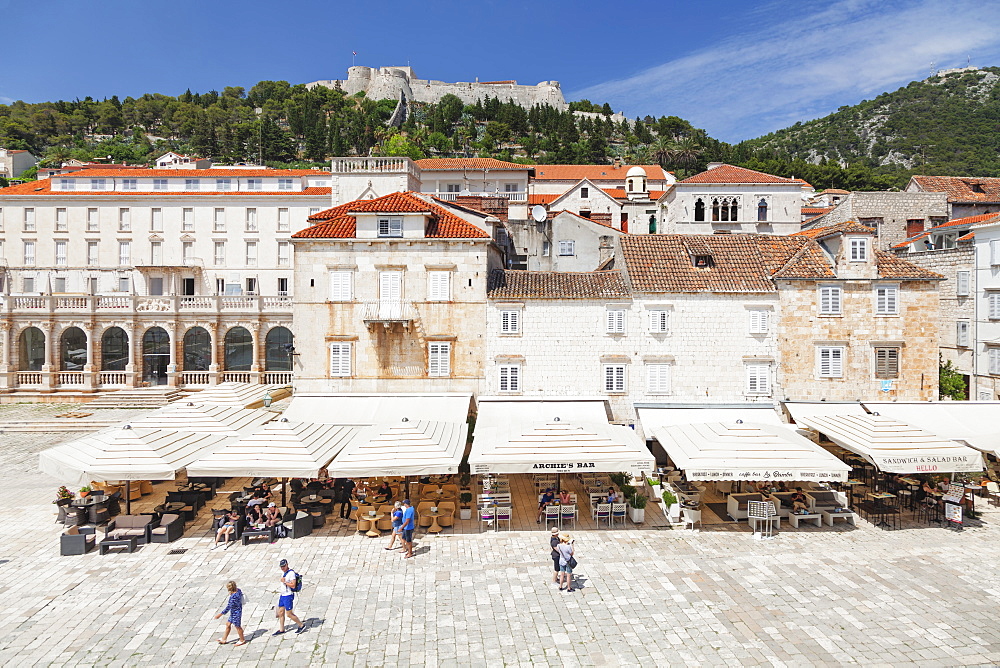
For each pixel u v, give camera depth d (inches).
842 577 845.8
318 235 1467.8
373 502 1085.1
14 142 6053.2
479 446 1051.3
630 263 1508.4
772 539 992.2
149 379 2250.2
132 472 931.3
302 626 718.5
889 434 1037.2
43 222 2758.4
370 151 6663.4
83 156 5984.3
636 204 2997.0
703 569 876.6
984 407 1334.9
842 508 1078.4
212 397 1373.0
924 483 1175.6
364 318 1424.7
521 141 7460.6
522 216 2704.2
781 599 783.1
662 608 762.2
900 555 922.7
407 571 875.4
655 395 1434.5
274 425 1063.0
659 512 1128.2
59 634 697.6
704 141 6692.9
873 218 2561.5
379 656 659.4
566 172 3740.2
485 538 1003.3
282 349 2271.2
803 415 1343.5
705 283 1444.4
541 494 1133.1
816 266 1435.8
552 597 794.2
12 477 1334.9
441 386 1466.5
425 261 1460.4
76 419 1817.2
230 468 940.6
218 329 2218.3
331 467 944.9
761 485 1223.5
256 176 2957.7
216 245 2787.9
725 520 1083.3
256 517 1021.2
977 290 1654.8
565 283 1513.3
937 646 671.1
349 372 1477.6
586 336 1440.7
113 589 814.5
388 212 1448.1
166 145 7288.4
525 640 690.8
